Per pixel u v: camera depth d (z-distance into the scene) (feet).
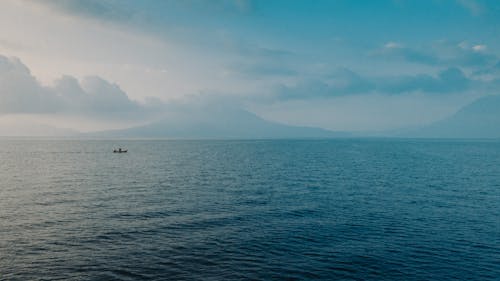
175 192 168.35
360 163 337.31
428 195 165.58
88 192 166.30
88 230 102.68
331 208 135.85
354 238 98.53
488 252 88.58
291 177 228.43
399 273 75.56
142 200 147.95
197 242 93.25
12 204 136.98
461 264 80.79
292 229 106.63
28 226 105.81
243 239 96.32
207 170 270.67
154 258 81.51
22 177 219.82
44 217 116.78
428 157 432.25
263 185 192.95
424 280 72.43
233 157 423.64
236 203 143.74
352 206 139.74
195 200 148.97
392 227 109.81
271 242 94.12
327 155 463.83
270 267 77.61
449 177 232.94
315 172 258.16
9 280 68.95
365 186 191.31
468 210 134.10
